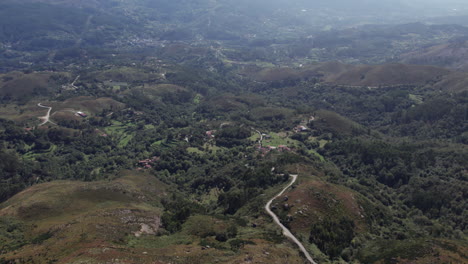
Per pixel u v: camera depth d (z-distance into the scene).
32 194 126.94
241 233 93.62
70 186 131.88
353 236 99.56
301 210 104.19
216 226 98.00
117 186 135.62
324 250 89.25
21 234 92.12
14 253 76.19
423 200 135.62
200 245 82.38
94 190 129.12
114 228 88.69
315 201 109.19
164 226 101.00
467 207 126.06
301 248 87.00
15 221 100.81
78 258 67.19
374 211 118.25
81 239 79.81
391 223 116.62
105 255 68.81
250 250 78.19
